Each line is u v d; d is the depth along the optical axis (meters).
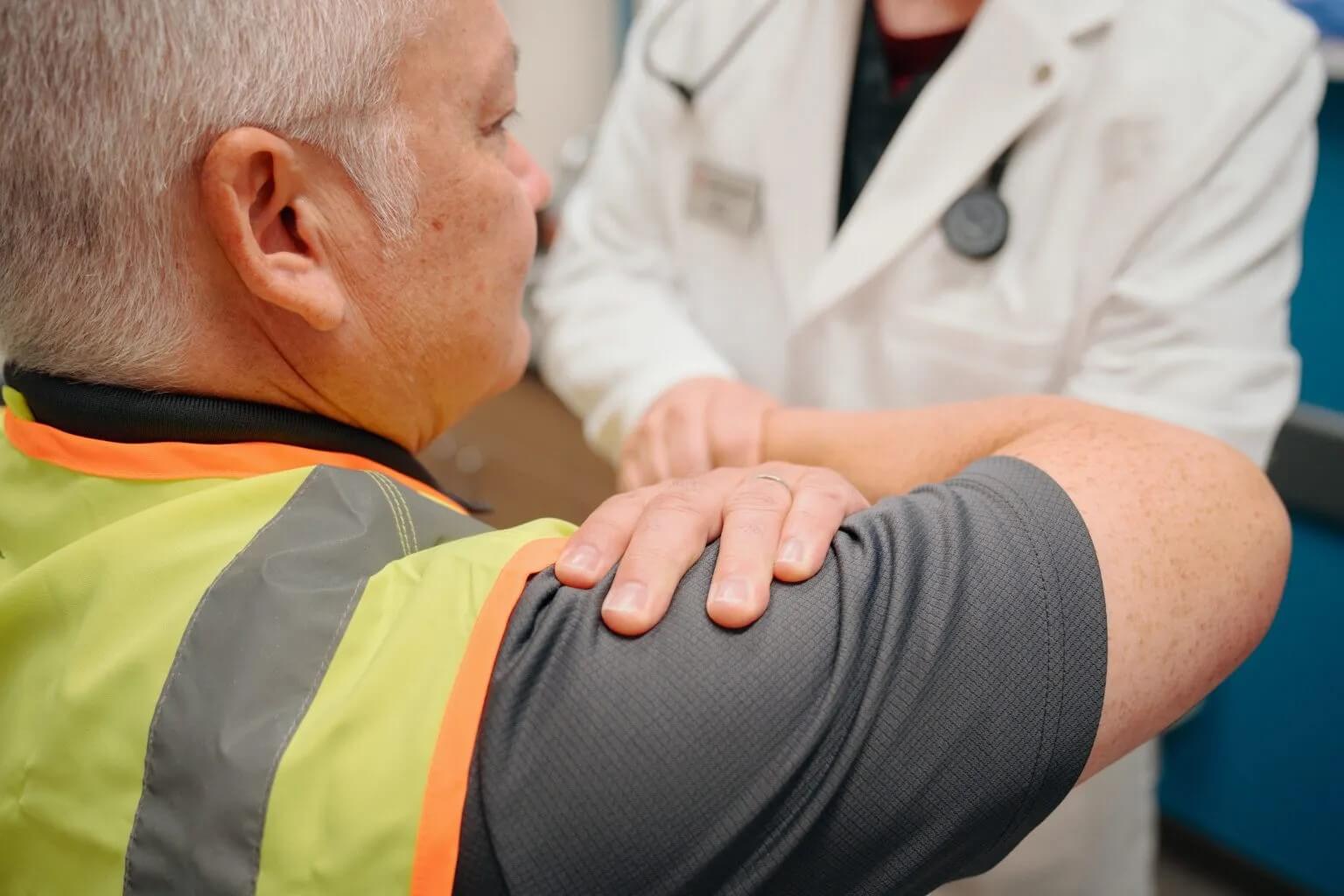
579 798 0.40
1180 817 1.87
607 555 0.48
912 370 1.03
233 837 0.41
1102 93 0.91
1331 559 1.57
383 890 0.39
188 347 0.50
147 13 0.43
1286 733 1.69
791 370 1.13
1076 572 0.47
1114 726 0.48
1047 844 1.05
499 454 2.39
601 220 1.24
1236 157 0.88
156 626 0.46
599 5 2.36
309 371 0.54
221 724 0.43
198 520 0.49
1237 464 0.60
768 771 0.41
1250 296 0.90
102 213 0.46
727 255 1.15
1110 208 0.92
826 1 1.04
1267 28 0.90
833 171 1.06
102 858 0.44
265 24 0.45
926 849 0.44
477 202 0.56
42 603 0.49
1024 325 0.97
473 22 0.53
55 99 0.44
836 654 0.43
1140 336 0.91
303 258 0.50
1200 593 0.51
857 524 0.50
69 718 0.45
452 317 0.57
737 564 0.46
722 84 1.10
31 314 0.49
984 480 0.51
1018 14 0.94
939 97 0.98
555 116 2.40
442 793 0.40
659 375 1.06
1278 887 1.78
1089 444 0.58
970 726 0.43
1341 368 1.50
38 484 0.53
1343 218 1.45
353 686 0.43
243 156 0.46
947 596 0.44
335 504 0.51
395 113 0.51
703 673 0.42
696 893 0.41
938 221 1.00
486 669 0.42
